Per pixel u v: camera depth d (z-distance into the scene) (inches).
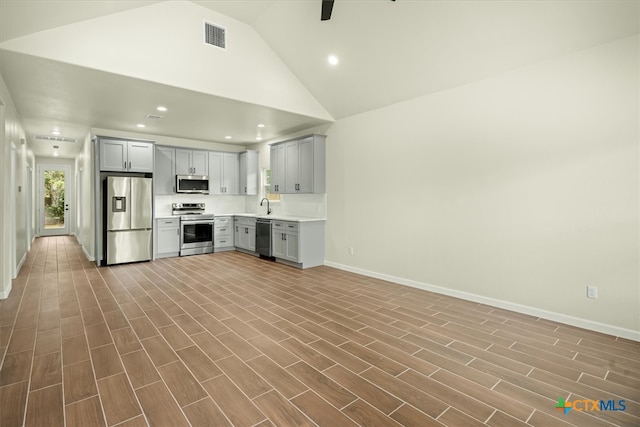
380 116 180.9
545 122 121.3
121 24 127.2
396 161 173.9
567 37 110.3
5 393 75.4
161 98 157.2
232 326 115.4
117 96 154.1
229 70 157.4
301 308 134.6
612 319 109.2
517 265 130.6
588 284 113.6
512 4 107.5
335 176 209.0
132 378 82.2
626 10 97.0
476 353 96.3
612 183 107.8
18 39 108.0
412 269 168.2
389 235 178.7
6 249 148.3
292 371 85.9
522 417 68.6
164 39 137.8
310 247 211.6
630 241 105.1
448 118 150.8
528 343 102.9
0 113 136.5
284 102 179.6
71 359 91.5
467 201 145.3
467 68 136.4
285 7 144.8
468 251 145.8
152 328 113.3
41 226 381.4
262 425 65.8
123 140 220.8
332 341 103.8
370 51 147.9
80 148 303.6
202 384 79.7
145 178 228.8
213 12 151.7
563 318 119.1
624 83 104.3
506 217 133.1
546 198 122.1
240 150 298.4
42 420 66.6
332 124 209.6
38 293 152.9
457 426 65.7
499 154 134.3
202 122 207.2
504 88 131.8
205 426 65.4
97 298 146.2
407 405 72.2
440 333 110.3
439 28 125.3
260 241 242.1
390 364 89.7
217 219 269.4
